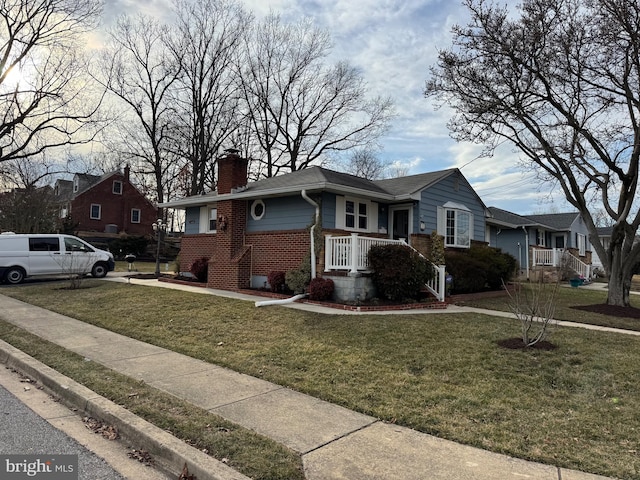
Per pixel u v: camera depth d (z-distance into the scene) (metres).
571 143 12.55
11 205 26.81
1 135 20.72
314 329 7.91
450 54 12.34
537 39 11.07
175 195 34.97
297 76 33.47
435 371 5.55
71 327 8.36
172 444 3.43
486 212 18.92
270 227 13.82
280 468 3.10
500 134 12.81
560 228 27.84
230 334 7.61
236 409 4.27
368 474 3.04
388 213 15.36
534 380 5.21
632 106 11.33
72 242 16.81
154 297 11.51
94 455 3.46
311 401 4.54
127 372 5.48
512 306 8.00
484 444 3.55
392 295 11.32
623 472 3.10
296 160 34.31
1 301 11.62
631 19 10.16
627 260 11.91
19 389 5.06
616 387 5.02
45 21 20.61
